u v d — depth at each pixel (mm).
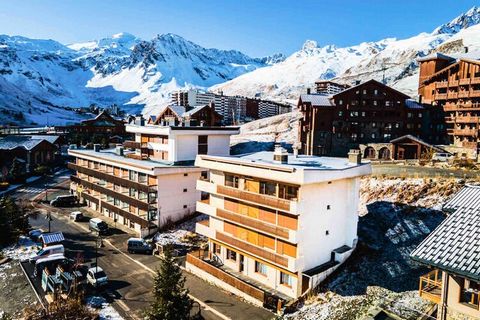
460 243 19766
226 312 32000
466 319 19672
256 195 34281
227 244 38281
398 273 33094
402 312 27531
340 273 34375
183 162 55531
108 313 32375
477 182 41562
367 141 83562
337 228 36062
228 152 61250
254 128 119000
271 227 33344
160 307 26562
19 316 32500
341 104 83438
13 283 38375
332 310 29562
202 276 38750
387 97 82625
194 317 29984
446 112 79188
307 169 30625
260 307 32781
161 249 44750
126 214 54969
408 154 71875
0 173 88438
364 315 27469
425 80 85250
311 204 32844
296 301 31828
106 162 61594
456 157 56250
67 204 68688
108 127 148000
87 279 38000
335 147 83625
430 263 19312
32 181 88188
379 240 38219
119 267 41719
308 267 33281
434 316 26078
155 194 50625
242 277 36875
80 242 49719
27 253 45906
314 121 82438
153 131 57094
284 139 95312
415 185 44062
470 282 20125
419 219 39219
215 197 40375
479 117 72375
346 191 36656
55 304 32375
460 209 22438
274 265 34312
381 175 48719
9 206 51812
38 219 59812
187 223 52438
